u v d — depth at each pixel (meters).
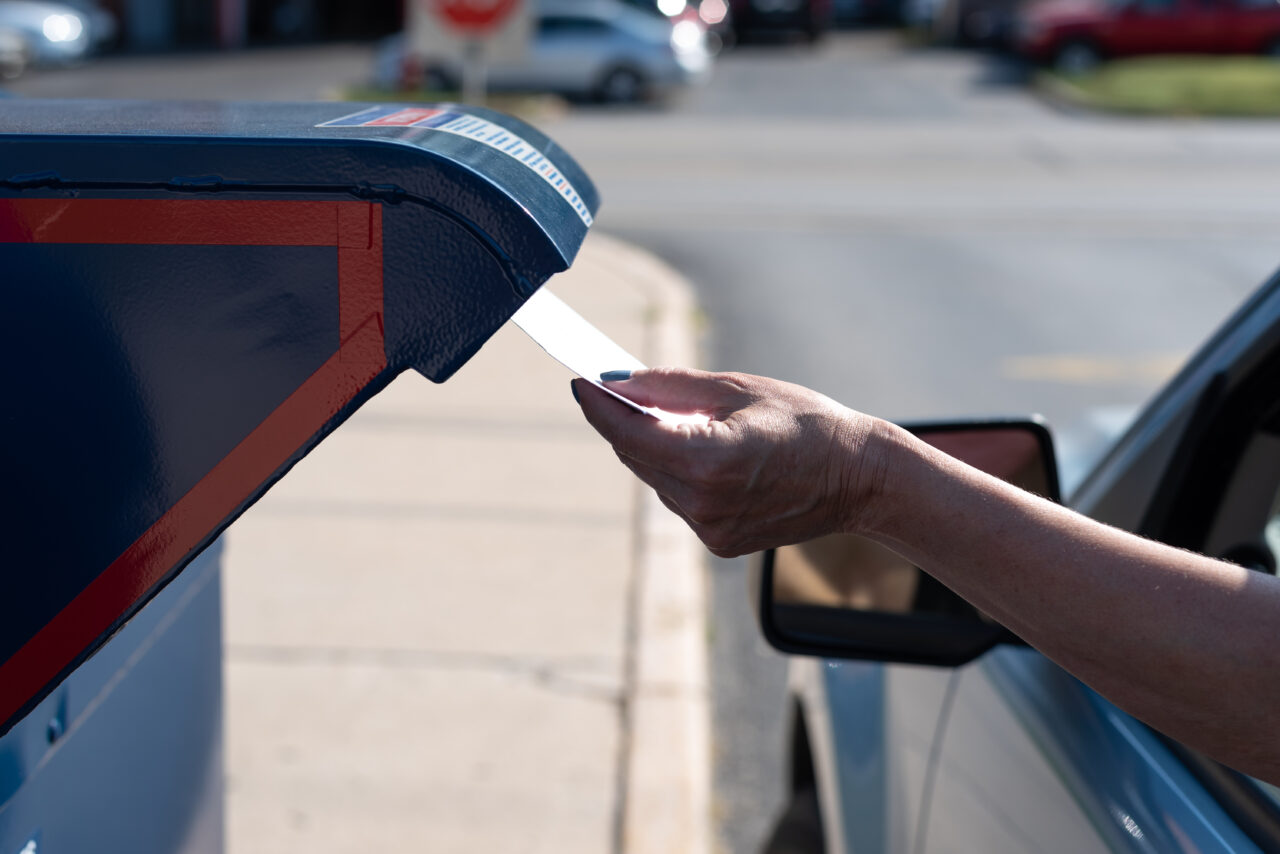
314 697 3.83
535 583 4.58
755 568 1.71
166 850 1.82
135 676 1.68
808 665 2.69
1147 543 1.04
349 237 1.07
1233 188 13.68
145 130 1.12
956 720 1.89
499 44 9.74
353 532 4.97
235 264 1.08
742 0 29.80
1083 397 6.95
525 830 3.28
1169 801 1.36
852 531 1.12
